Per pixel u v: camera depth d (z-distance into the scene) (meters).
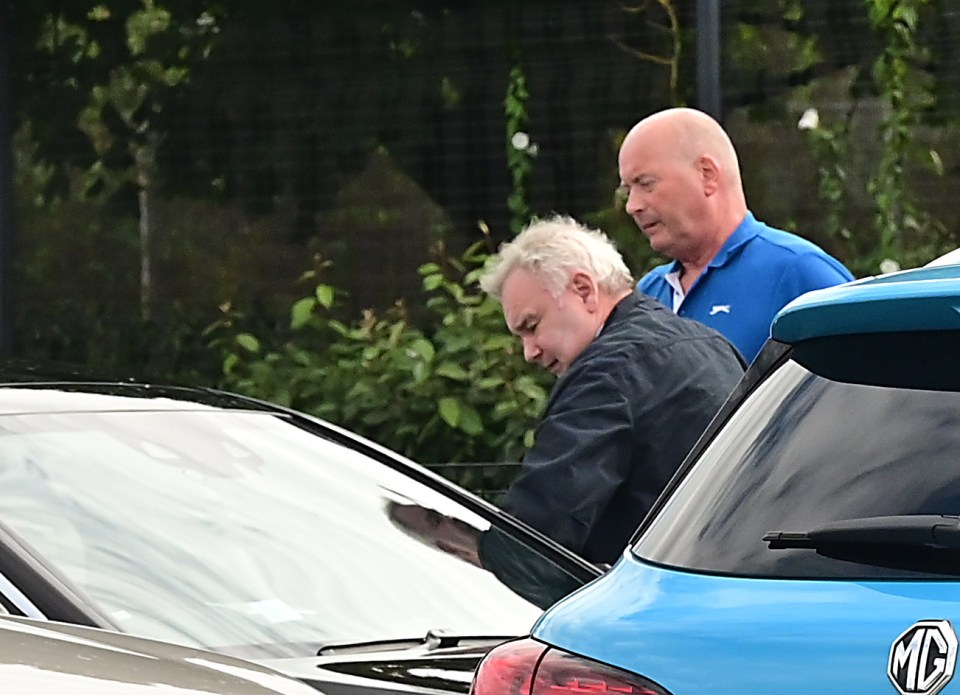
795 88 33.38
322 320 35.22
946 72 33.16
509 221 35.00
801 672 9.63
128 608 14.42
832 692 9.51
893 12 33.03
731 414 11.16
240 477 16.42
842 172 33.38
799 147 33.38
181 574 14.98
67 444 15.81
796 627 9.71
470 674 14.46
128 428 16.48
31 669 10.31
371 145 35.78
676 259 23.91
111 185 36.59
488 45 35.22
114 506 15.34
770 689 9.73
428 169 35.44
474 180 35.22
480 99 35.22
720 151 23.45
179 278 36.31
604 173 34.56
